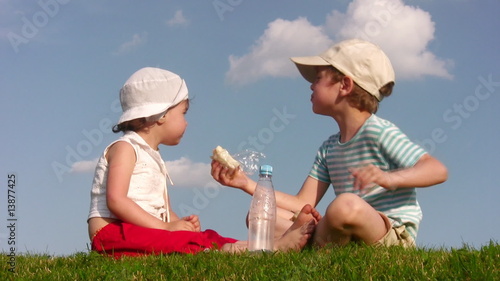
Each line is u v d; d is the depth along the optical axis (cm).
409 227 477
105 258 446
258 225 464
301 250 455
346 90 519
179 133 567
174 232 491
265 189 471
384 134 490
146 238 488
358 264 376
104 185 526
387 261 380
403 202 484
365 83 515
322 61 530
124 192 510
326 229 439
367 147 502
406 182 447
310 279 352
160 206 545
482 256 383
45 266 428
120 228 498
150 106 551
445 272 355
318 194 548
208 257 420
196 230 512
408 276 354
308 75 558
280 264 382
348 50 525
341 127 530
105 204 521
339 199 429
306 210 466
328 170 541
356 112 520
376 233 440
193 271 381
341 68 520
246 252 430
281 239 465
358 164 508
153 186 539
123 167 518
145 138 555
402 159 479
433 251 428
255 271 369
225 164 507
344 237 438
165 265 402
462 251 402
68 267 428
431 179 454
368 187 490
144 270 389
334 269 367
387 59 535
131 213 500
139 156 534
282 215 528
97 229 512
